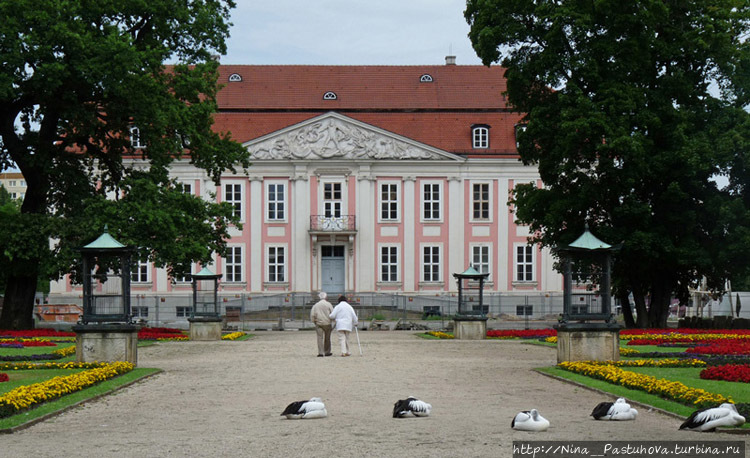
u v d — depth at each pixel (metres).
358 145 85.12
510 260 85.62
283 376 25.83
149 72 48.91
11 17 45.84
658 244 52.81
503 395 20.98
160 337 48.16
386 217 85.50
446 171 85.56
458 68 91.19
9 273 51.44
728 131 52.09
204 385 23.56
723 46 53.28
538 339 45.69
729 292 65.00
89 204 48.75
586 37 52.09
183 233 50.41
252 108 86.69
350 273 85.19
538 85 54.88
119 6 48.94
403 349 38.34
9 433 15.84
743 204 52.56
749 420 15.78
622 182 51.88
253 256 85.06
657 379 21.56
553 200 54.81
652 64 54.34
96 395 20.78
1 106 49.38
